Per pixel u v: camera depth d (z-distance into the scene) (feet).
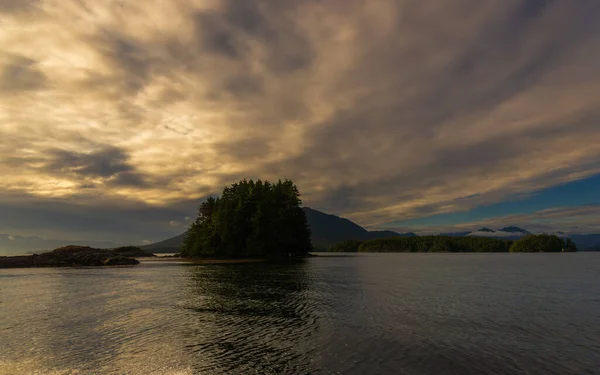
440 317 73.00
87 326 66.85
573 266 268.41
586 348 51.70
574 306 86.33
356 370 42.75
